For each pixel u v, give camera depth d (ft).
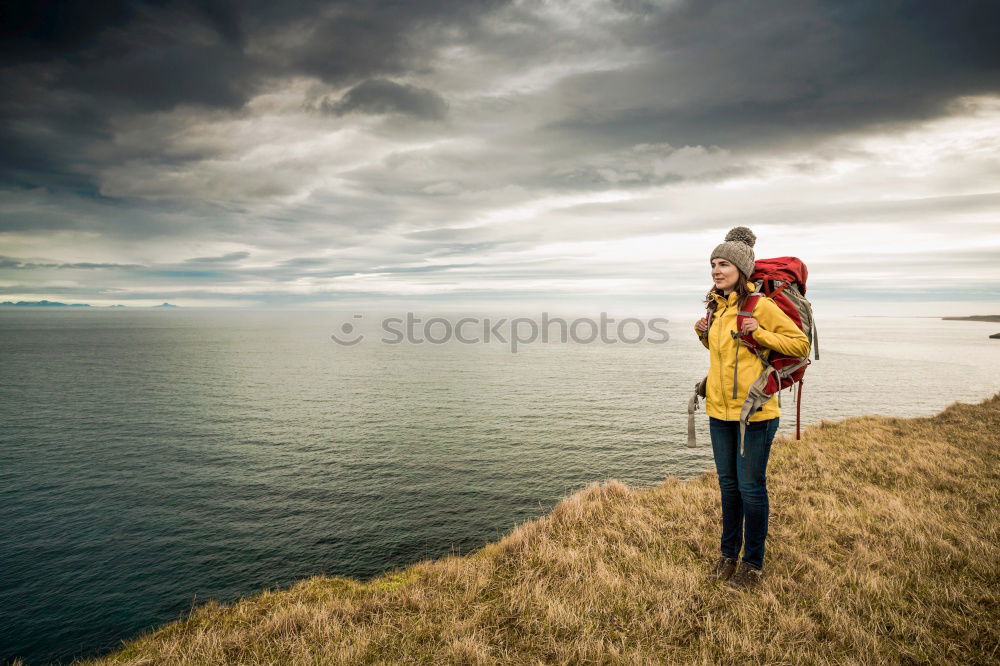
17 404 260.83
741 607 11.55
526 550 15.97
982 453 29.68
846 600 11.78
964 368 368.48
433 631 11.68
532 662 10.07
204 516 106.01
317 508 106.22
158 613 70.49
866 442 32.04
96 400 270.46
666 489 22.31
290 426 194.70
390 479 123.75
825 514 17.61
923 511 18.16
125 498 120.06
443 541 87.66
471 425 185.47
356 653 10.91
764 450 12.03
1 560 88.43
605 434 165.48
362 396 269.44
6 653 62.54
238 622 14.49
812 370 351.46
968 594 11.97
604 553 15.30
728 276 11.82
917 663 9.47
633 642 10.64
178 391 298.76
